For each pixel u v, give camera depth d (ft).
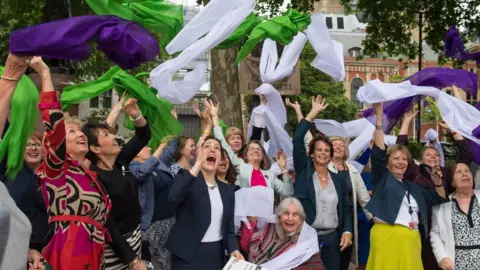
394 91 21.18
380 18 63.10
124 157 16.25
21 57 10.25
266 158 22.07
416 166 21.03
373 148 20.30
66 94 19.88
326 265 20.52
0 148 13.19
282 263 17.49
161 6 19.31
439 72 23.73
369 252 21.40
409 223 19.45
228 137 22.57
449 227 19.03
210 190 17.10
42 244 14.34
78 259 12.64
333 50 24.06
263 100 26.05
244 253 18.15
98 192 13.19
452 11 61.21
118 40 11.59
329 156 20.81
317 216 20.47
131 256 14.20
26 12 37.81
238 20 17.21
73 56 11.23
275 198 21.43
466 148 22.16
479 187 22.25
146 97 18.08
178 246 16.61
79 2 25.94
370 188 25.00
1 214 9.63
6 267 9.57
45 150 11.76
